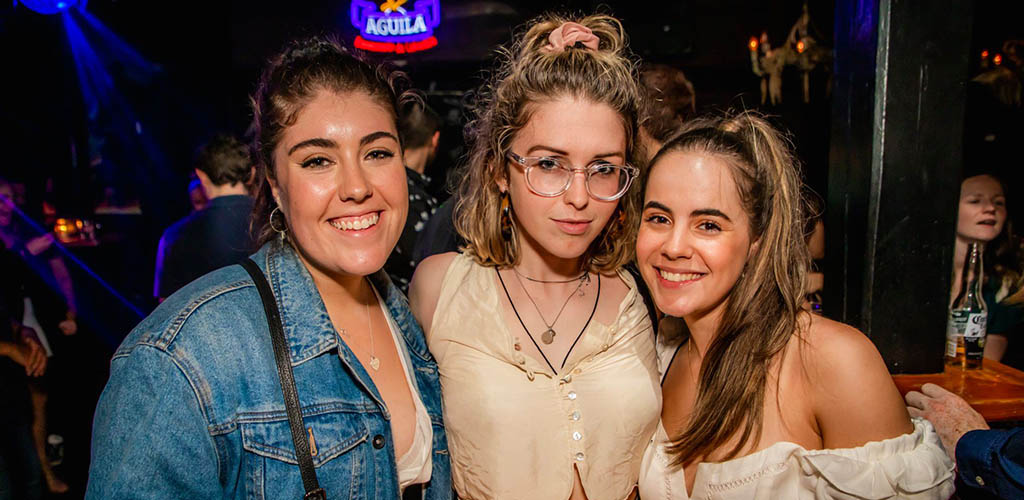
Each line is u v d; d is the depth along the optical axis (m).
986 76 3.12
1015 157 3.08
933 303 1.77
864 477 1.08
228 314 1.02
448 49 5.12
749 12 4.67
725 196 1.17
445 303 1.42
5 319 3.07
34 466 3.09
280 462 1.01
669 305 1.24
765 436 1.22
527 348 1.41
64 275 4.04
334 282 1.20
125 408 0.90
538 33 1.38
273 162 1.05
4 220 3.77
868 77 1.72
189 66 5.37
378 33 5.10
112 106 5.33
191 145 5.54
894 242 1.74
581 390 1.34
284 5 5.16
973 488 1.32
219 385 0.97
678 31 4.66
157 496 0.90
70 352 4.14
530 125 1.28
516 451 1.31
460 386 1.34
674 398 1.45
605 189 1.31
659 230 1.24
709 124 1.26
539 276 1.46
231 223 2.85
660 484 1.33
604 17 1.42
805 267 1.25
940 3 1.66
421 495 1.29
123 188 5.41
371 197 1.04
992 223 2.54
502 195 1.46
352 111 1.01
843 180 1.87
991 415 1.57
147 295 5.19
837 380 1.14
